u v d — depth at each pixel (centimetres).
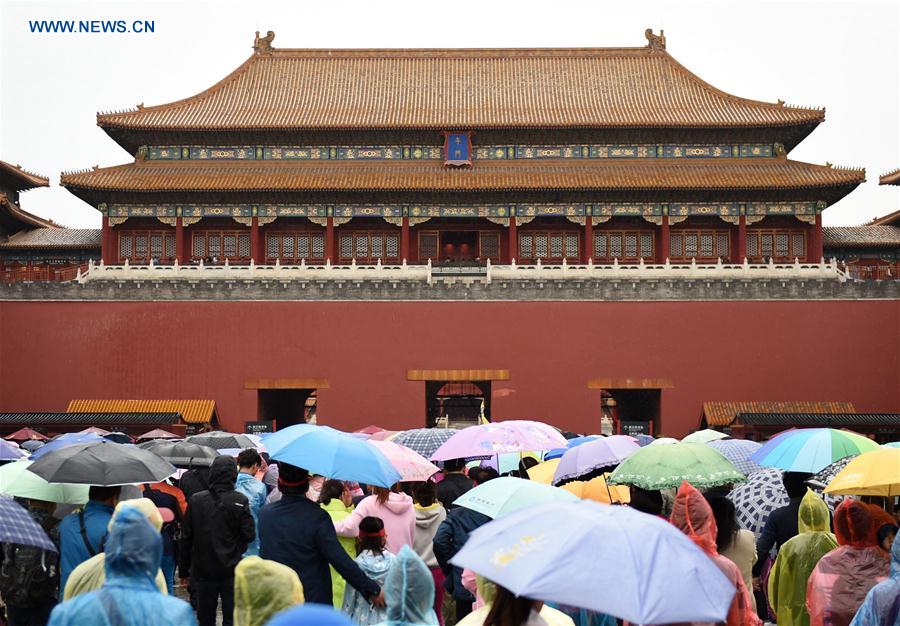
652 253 7406
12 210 7519
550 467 2312
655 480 1627
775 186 6938
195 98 7638
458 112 7500
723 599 838
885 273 6894
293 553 1360
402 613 962
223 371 6575
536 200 7188
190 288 6631
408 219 7194
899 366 6562
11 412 6575
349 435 1608
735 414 6450
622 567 816
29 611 1465
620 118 7338
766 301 6612
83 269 7025
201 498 1598
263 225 7325
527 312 6631
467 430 2231
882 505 1839
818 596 1272
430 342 6612
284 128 7219
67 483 1534
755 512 1950
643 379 6575
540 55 8119
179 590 2598
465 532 1534
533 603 897
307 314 6619
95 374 6588
